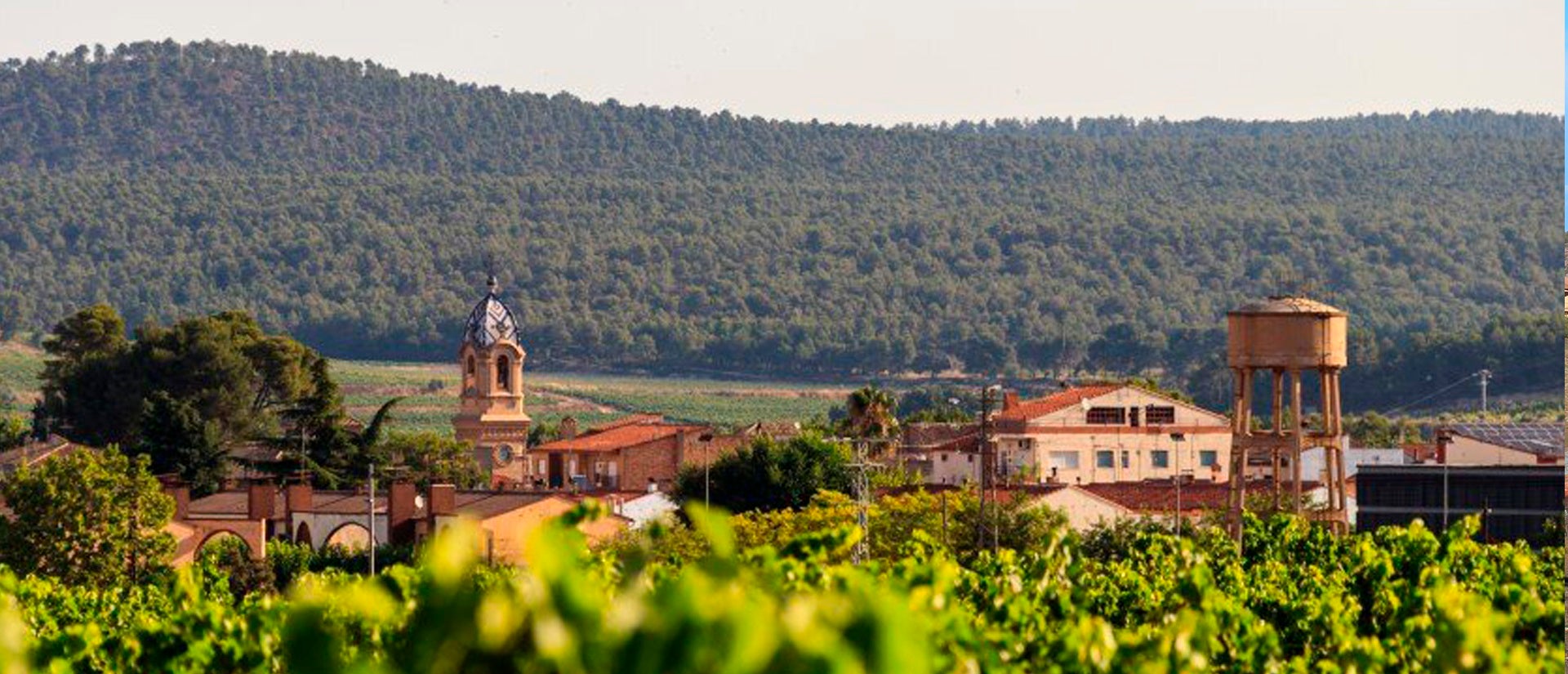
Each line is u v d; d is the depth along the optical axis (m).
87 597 98.62
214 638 47.22
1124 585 76.94
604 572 41.53
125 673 51.22
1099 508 194.62
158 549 170.00
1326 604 64.38
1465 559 77.69
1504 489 177.50
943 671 34.25
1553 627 55.41
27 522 167.62
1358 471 181.88
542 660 19.22
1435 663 39.66
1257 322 162.00
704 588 18.92
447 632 19.73
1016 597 45.44
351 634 41.38
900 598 27.12
